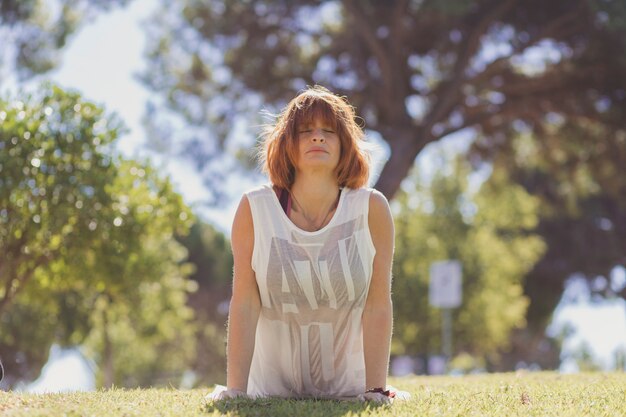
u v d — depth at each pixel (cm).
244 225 329
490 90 1521
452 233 2062
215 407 282
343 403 302
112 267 760
